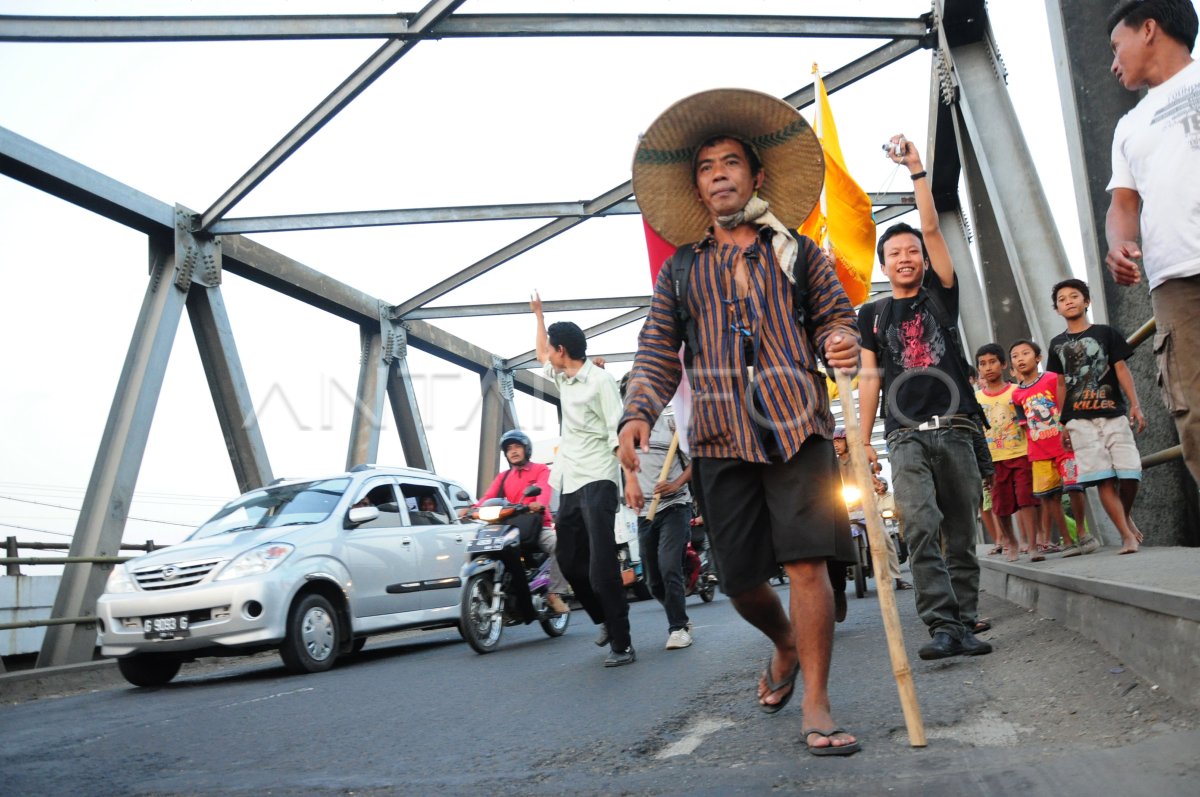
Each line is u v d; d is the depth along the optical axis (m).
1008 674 3.34
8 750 3.96
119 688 7.34
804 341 2.71
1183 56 2.80
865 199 6.01
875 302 4.45
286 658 6.75
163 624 6.62
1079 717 2.56
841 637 5.22
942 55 8.27
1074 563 4.94
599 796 2.39
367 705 4.49
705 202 2.93
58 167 8.34
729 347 2.67
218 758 3.38
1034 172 7.75
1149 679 2.74
